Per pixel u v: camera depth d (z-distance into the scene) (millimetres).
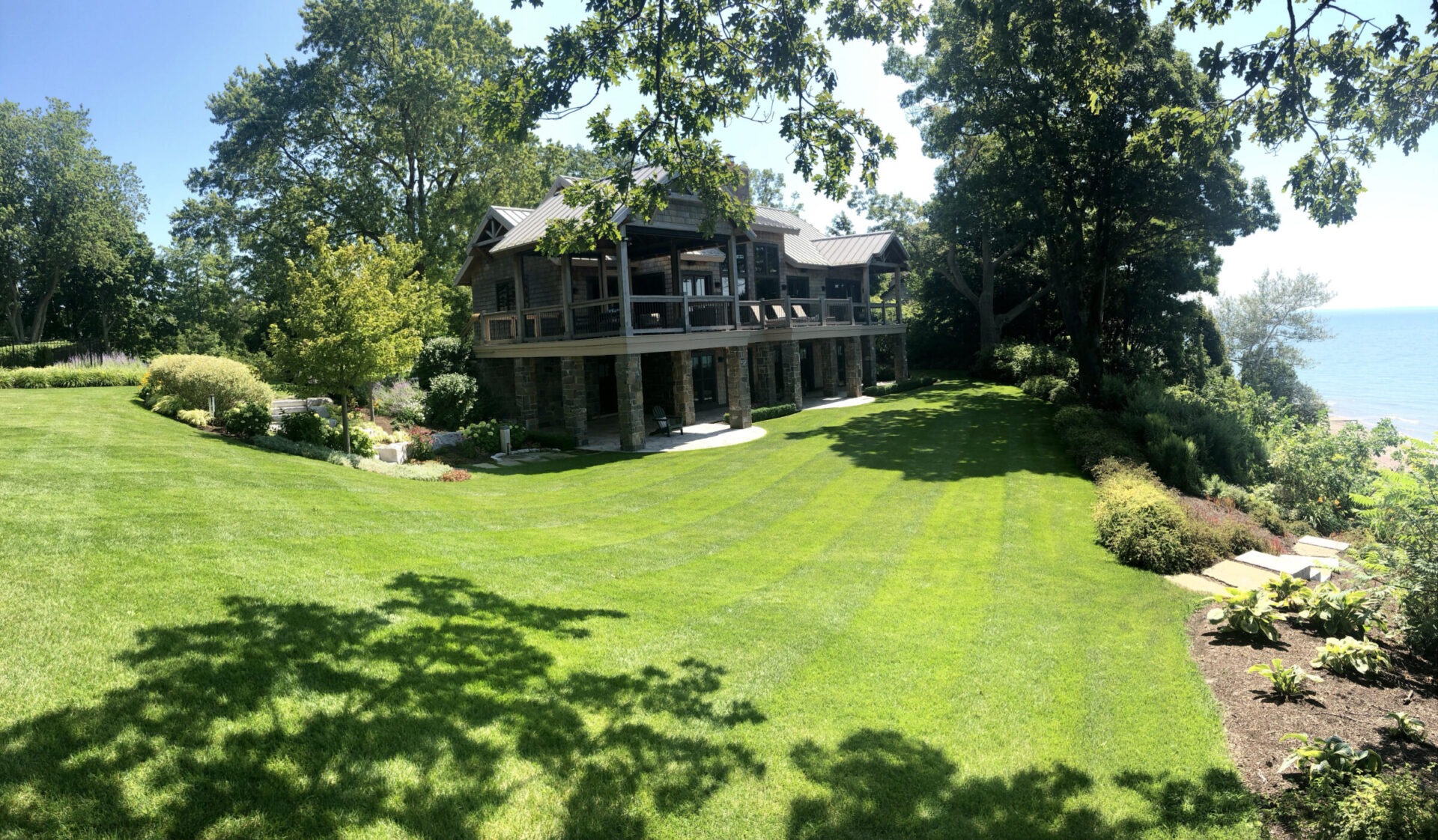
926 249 46031
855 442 20922
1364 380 100875
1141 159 11820
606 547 10391
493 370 26609
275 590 6602
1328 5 7969
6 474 9148
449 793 4348
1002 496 14836
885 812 4633
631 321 22562
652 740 5207
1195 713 5977
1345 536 13930
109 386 23406
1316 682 6527
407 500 11883
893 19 10570
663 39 10336
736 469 17531
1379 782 4543
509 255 26703
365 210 32688
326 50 32438
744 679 6312
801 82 10680
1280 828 4555
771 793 4742
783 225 28922
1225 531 11211
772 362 28672
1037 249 38344
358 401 23516
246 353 38500
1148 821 4609
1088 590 9273
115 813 3740
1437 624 7109
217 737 4414
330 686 5180
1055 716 5906
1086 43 12602
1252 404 28562
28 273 43562
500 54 35125
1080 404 25609
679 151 11188
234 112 32781
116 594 5988
